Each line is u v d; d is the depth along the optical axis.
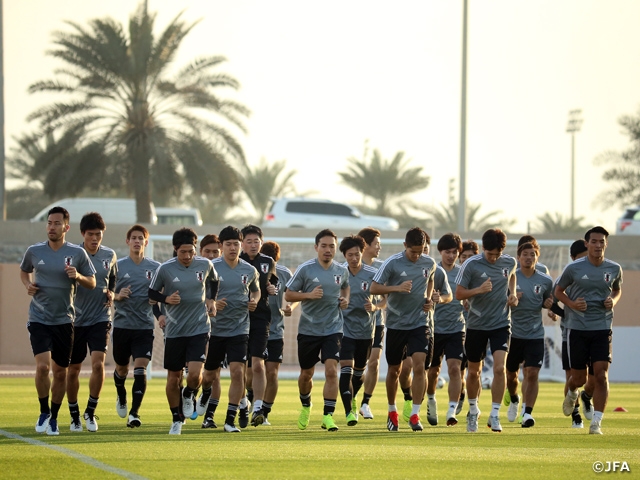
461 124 123.06
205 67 121.81
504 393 45.31
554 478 28.02
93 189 121.25
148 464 29.52
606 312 42.06
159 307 42.78
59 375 38.25
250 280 40.66
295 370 91.75
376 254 47.47
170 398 38.97
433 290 42.62
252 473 28.05
